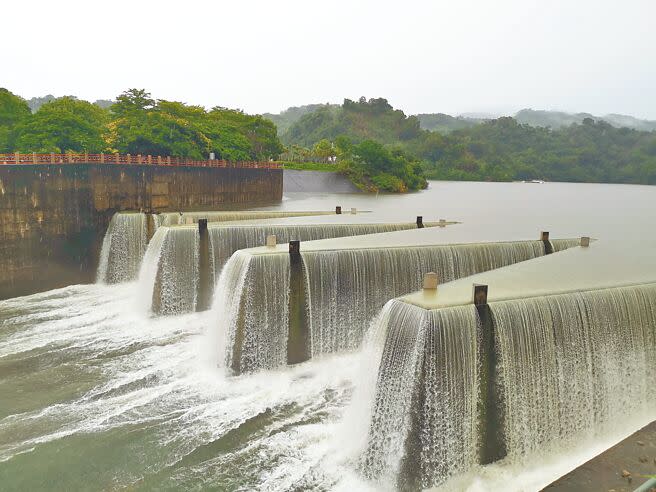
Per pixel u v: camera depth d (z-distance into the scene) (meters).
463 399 15.45
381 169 123.94
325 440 17.69
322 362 23.75
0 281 35.38
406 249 25.22
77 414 19.44
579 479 13.60
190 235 30.33
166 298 30.17
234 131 77.19
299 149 153.50
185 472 16.08
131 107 58.31
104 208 42.69
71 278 39.97
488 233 33.66
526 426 16.64
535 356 16.59
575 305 17.39
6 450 17.19
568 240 31.11
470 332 15.42
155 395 20.86
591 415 17.94
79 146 50.12
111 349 25.58
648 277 20.73
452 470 15.47
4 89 56.78
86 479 15.80
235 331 22.42
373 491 15.53
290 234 32.75
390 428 15.92
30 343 26.36
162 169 48.66
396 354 15.84
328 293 23.81
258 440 17.69
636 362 18.80
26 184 36.34
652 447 14.93
